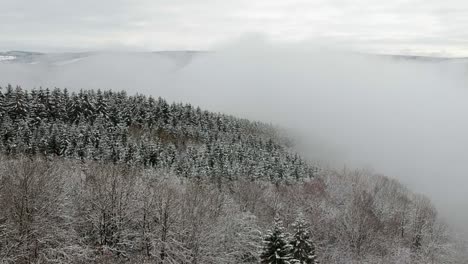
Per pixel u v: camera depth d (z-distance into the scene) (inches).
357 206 2436.0
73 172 2038.6
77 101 4466.0
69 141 3425.2
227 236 1854.1
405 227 2632.9
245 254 1925.4
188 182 2571.4
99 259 1438.2
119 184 1718.8
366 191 3277.6
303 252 1355.8
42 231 1424.7
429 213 2915.8
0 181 1440.7
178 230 1676.9
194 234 1668.3
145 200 1694.1
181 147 4534.9
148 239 1656.0
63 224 1528.1
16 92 4079.7
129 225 1722.4
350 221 2246.6
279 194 2746.1
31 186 1435.8
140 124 4926.2
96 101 4584.2
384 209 2844.5
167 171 3058.6
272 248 1288.1
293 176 4077.3
